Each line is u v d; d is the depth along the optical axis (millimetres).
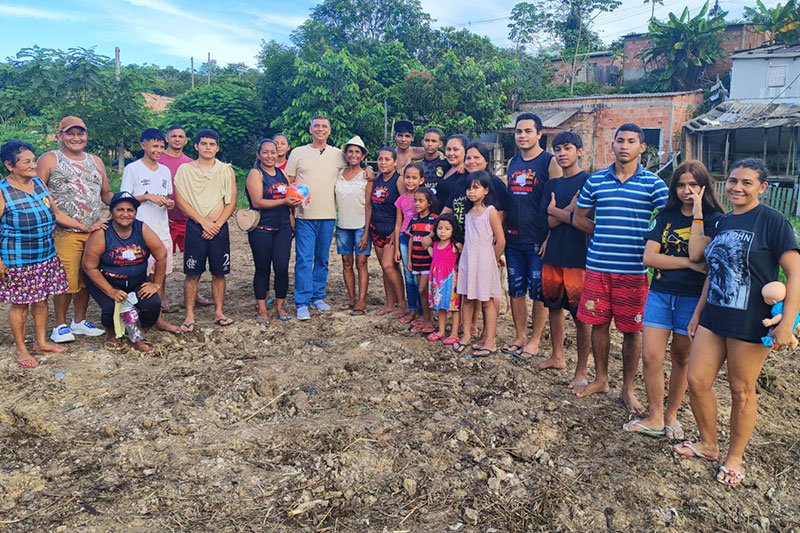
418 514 3293
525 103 29844
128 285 5270
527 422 4145
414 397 4512
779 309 3191
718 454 3805
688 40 29953
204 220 5738
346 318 6309
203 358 5250
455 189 5527
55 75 15914
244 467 3654
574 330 6117
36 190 4742
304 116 20609
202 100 23422
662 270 3891
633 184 4113
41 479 3510
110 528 3104
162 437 3932
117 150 18984
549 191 4730
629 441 3955
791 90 24344
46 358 4945
